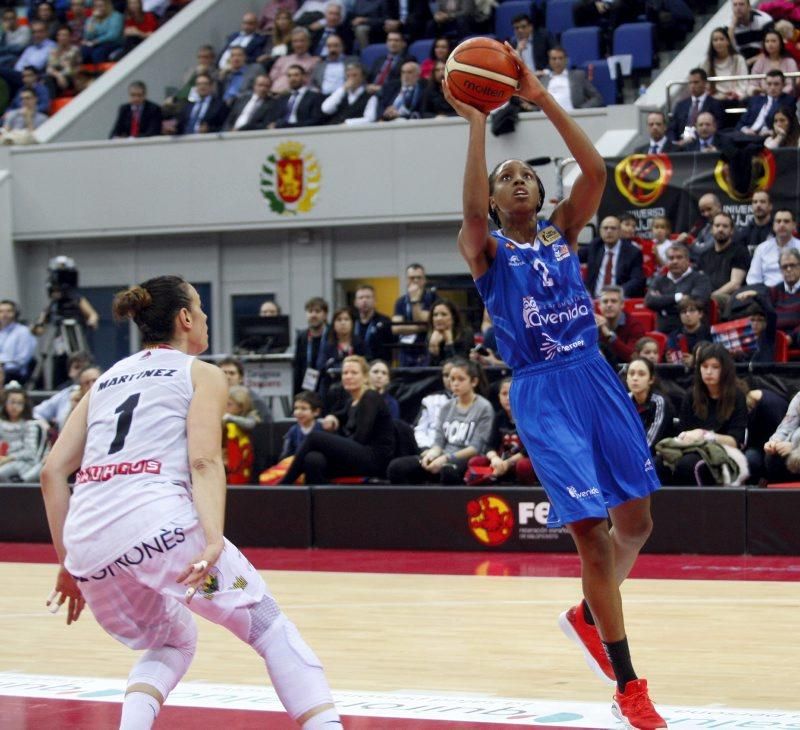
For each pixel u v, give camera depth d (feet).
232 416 42.47
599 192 18.40
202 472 14.48
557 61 58.54
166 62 72.43
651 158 50.80
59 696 19.98
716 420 37.50
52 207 66.64
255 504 40.75
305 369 48.26
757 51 57.31
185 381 15.02
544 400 17.67
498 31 65.67
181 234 66.08
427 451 39.99
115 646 24.64
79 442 15.25
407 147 60.85
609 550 17.29
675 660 22.11
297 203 62.75
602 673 18.42
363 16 68.64
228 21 75.66
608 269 48.42
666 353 41.78
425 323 47.34
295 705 14.42
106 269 67.51
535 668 21.72
